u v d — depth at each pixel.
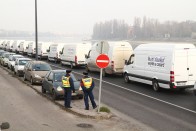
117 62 26.11
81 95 16.38
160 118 12.68
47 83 17.30
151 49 20.14
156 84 19.45
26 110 13.80
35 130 10.45
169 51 18.33
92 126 11.23
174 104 15.53
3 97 17.06
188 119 12.56
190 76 18.44
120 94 18.39
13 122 11.53
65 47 36.81
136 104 15.49
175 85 18.06
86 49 34.19
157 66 19.36
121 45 26.23
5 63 37.19
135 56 22.09
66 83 13.88
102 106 14.81
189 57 18.38
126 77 23.42
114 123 11.78
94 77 26.83
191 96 17.84
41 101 16.12
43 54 47.44
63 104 14.73
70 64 35.25
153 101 16.28
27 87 21.23
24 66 25.69
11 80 25.27
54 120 12.02
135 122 11.98
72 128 10.88
